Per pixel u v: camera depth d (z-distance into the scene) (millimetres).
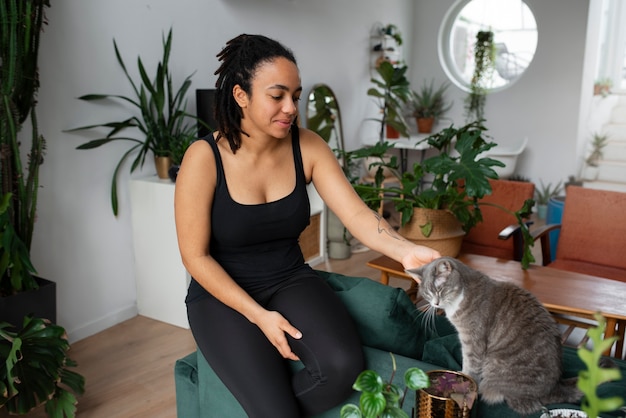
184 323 2859
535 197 5445
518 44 5625
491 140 5637
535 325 1246
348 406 912
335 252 3945
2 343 1818
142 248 2914
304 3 4105
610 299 1986
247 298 1354
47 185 2525
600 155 5621
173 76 3076
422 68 5902
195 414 1536
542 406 1146
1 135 2066
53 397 1904
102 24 2658
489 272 2281
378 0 5113
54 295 2211
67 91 2549
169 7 2996
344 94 4812
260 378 1287
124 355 2580
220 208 1420
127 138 2760
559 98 5195
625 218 2672
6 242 1977
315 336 1313
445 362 1362
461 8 5715
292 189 1489
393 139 5363
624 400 1141
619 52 5812
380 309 1381
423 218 2309
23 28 2086
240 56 1320
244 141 1417
